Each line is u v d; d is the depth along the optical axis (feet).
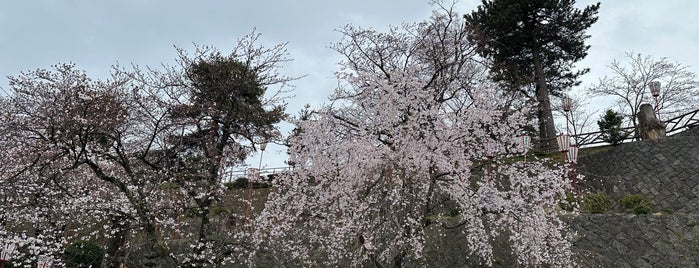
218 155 34.45
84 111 27.66
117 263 34.60
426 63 44.60
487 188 26.07
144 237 35.17
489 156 28.14
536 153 52.80
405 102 25.86
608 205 40.34
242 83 44.98
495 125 28.32
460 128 26.27
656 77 76.74
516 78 55.88
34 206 31.89
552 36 62.75
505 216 25.90
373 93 27.76
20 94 30.78
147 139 35.91
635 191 43.52
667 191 41.55
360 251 25.34
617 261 32.96
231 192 43.88
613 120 57.98
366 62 42.70
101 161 31.58
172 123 33.76
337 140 27.43
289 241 32.09
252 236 31.99
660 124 49.37
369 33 45.21
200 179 32.91
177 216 33.35
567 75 65.82
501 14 61.00
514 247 29.35
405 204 25.50
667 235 32.45
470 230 26.13
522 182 27.58
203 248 30.96
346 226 25.31
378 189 26.02
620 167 46.14
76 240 37.65
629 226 33.81
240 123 44.83
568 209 37.47
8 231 31.83
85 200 29.32
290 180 29.12
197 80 44.42
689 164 41.65
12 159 30.12
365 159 25.22
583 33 62.59
